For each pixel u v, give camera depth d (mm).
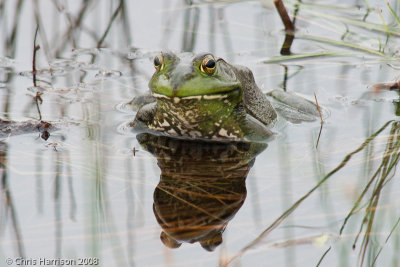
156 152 10195
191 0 19000
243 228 7492
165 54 10203
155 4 18719
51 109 11914
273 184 8859
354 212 7863
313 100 13023
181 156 10062
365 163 9594
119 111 12094
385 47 15664
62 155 9734
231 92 10562
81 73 14133
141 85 13547
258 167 9602
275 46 16125
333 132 11258
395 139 10641
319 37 16703
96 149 10109
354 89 13602
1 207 7832
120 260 6711
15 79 13500
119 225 7480
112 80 13789
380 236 7238
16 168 9117
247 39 16438
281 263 6688
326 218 7715
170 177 9109
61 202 8023
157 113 10781
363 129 11312
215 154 10234
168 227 7461
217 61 10586
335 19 17031
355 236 7250
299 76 14398
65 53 15242
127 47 15742
